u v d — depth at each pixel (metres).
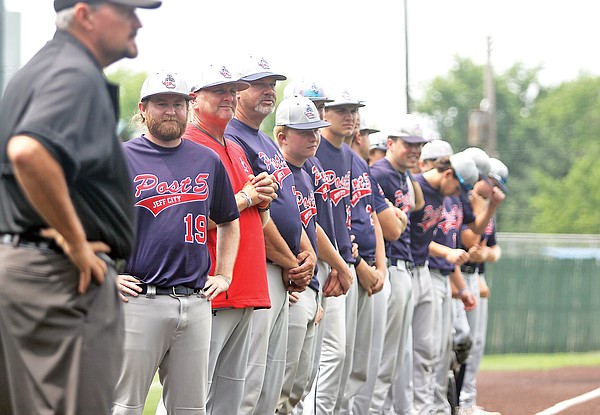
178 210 11.21
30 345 8.34
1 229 8.30
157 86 11.12
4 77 13.59
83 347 8.38
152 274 11.09
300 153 14.36
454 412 20.03
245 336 12.65
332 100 15.60
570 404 24.69
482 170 21.33
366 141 18.47
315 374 15.42
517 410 23.33
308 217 14.36
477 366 22.62
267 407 13.84
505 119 144.25
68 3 8.43
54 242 8.27
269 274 13.59
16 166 7.79
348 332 15.97
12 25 13.92
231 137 13.45
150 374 11.24
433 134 20.31
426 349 19.14
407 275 17.94
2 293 8.27
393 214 17.14
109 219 8.54
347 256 15.67
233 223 12.00
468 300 20.81
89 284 8.41
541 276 44.72
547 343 44.88
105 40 8.49
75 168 8.01
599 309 46.53
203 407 11.54
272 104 13.70
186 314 11.23
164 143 11.33
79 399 8.39
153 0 8.49
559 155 136.75
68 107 8.01
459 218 20.83
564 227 116.75
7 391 8.69
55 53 8.33
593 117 137.88
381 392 17.80
